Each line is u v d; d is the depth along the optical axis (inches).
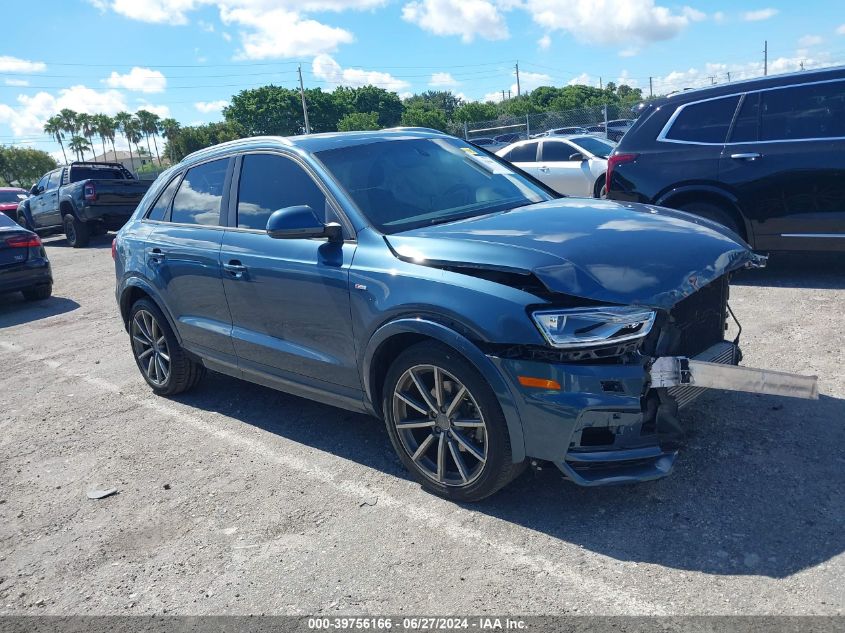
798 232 252.2
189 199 197.2
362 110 5022.1
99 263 546.6
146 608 116.5
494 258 123.0
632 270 119.4
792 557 108.7
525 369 116.8
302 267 152.7
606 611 102.1
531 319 115.9
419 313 129.3
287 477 156.4
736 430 149.9
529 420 118.6
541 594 107.6
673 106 278.4
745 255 136.9
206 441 181.8
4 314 389.4
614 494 132.2
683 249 128.1
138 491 158.1
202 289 184.7
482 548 121.0
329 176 156.7
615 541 118.1
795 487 127.0
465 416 131.1
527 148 513.0
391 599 110.7
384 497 142.3
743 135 259.6
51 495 161.5
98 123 5315.0
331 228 145.5
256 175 175.3
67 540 141.0
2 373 268.4
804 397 115.1
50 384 247.6
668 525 120.6
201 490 154.9
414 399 139.3
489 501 135.3
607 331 112.7
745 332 212.2
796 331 208.4
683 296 118.5
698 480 133.0
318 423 185.0
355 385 149.8
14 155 4547.2
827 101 245.1
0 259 385.1
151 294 204.2
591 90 4119.1
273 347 166.7
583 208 155.9
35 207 729.0
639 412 115.5
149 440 186.7
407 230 145.8
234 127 4055.1
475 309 121.0
